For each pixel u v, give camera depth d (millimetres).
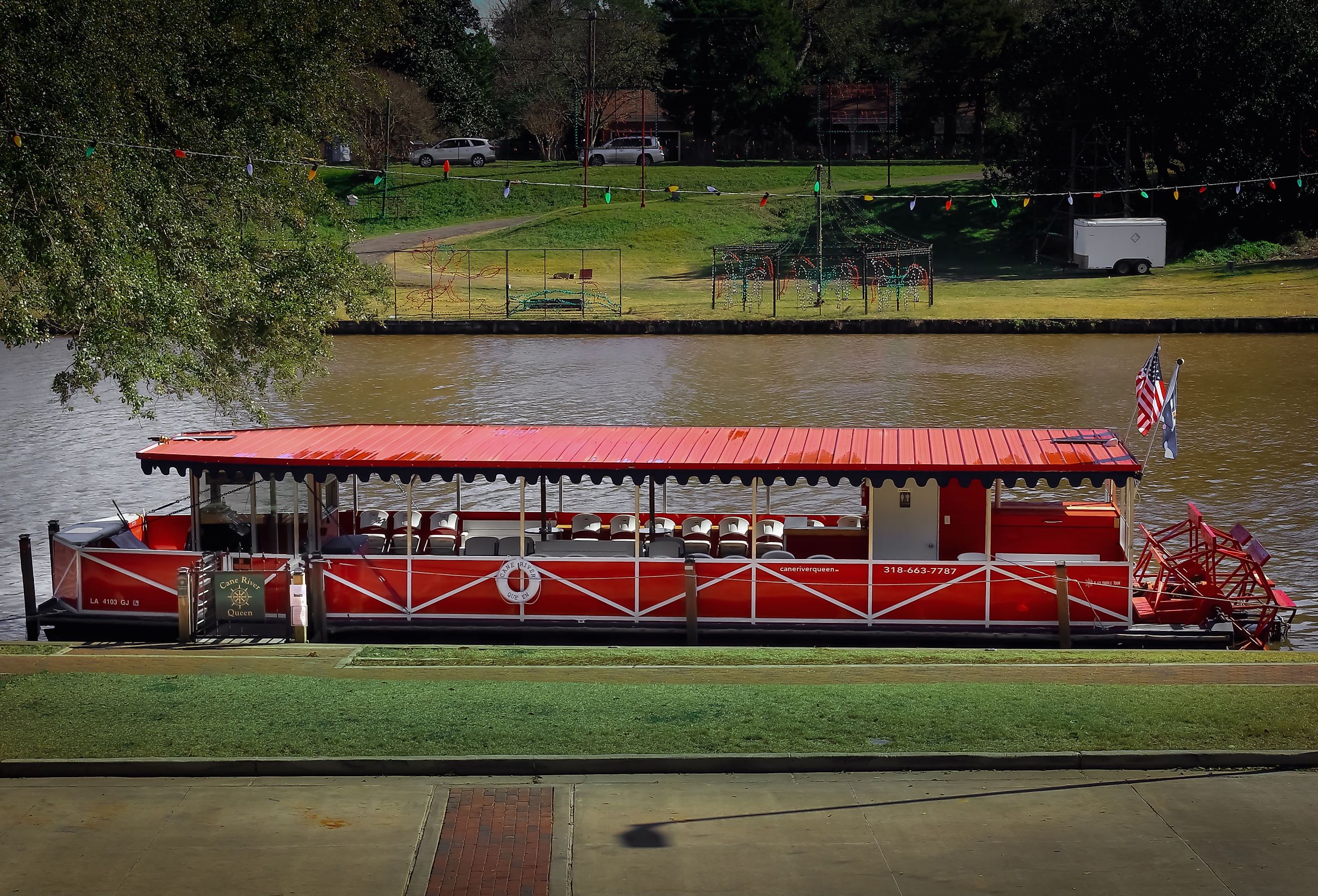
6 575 22203
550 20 108562
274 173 25141
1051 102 73812
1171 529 21219
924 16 103062
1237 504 26078
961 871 9750
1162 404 18453
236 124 24391
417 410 38156
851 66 107250
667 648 16344
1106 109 71938
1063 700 13016
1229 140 70062
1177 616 17484
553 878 9664
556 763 11539
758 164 100188
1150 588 18156
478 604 17766
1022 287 66062
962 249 77875
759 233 80438
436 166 97062
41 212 19250
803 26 109938
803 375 44312
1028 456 17375
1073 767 11539
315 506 18453
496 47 113125
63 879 9641
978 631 17250
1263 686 13555
